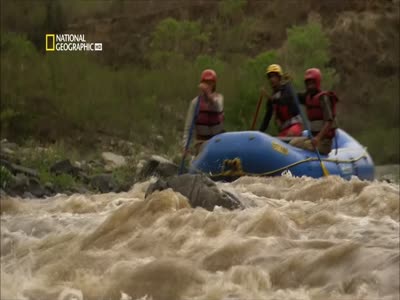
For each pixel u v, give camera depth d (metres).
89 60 43.69
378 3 60.62
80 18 50.06
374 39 59.28
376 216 12.19
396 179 30.95
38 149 31.06
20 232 13.48
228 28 58.00
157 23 56.12
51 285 10.15
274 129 38.94
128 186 26.94
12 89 35.91
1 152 29.44
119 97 39.84
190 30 54.06
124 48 51.97
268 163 23.09
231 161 23.11
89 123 35.50
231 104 40.31
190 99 42.84
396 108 51.84
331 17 60.06
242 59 52.56
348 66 57.94
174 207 11.96
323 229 11.16
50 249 11.81
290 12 59.41
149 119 38.47
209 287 9.24
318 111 24.47
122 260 10.59
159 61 49.22
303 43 50.53
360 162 25.89
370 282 8.80
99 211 15.84
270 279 9.34
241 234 10.79
